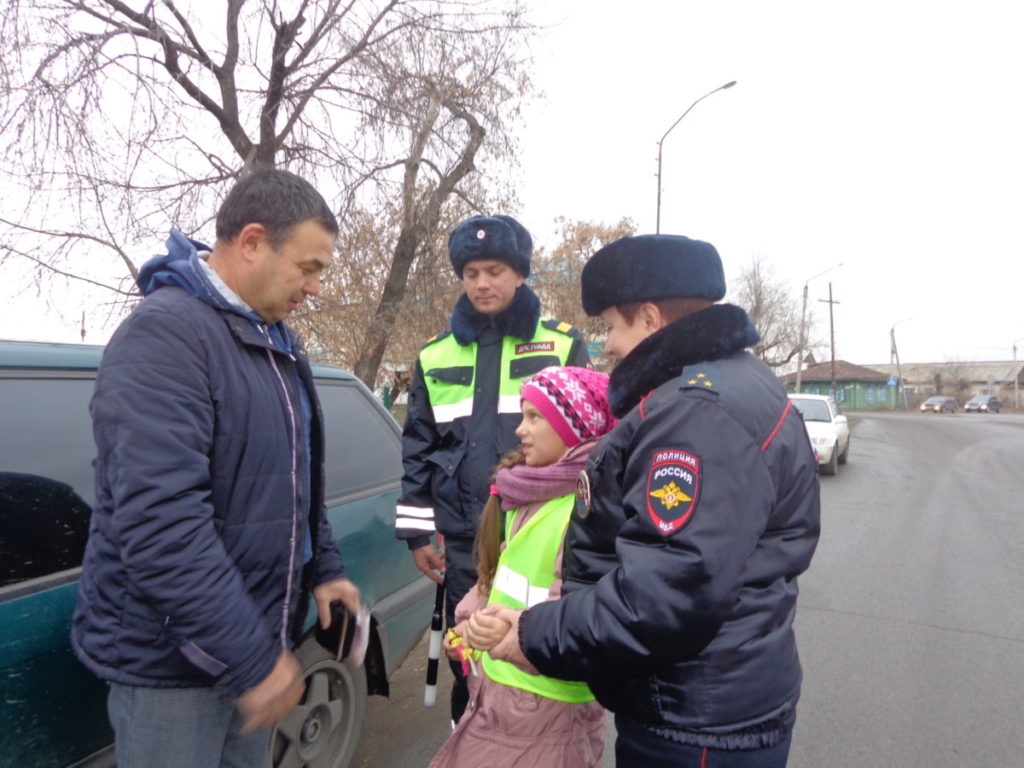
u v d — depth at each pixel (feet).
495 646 5.09
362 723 9.17
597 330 44.11
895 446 65.57
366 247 23.45
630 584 4.09
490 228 7.84
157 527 4.45
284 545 5.47
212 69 20.08
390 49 21.74
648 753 4.45
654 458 4.25
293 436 5.56
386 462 10.33
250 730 4.91
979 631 15.31
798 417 4.72
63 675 5.73
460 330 8.23
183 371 4.75
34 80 16.89
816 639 14.83
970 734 10.84
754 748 4.34
